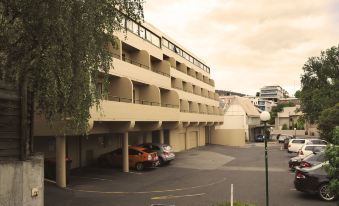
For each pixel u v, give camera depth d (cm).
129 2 1364
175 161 3634
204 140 6225
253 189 2044
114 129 2686
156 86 3438
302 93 5553
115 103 2403
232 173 2770
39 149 2580
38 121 2002
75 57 1242
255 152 4878
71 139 2873
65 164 2141
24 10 1130
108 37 1360
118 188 2114
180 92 4656
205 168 3112
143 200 1777
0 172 1025
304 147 2852
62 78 1205
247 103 8981
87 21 1205
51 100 1260
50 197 1803
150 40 3772
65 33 1147
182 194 1930
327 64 5506
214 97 6831
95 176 2550
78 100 1292
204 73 6384
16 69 1130
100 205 1664
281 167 3139
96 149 3192
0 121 1065
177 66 5066
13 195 1055
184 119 4356
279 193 1903
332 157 1018
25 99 1130
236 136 6488
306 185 1706
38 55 1155
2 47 1162
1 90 1078
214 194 1912
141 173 2762
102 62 1365
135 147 2983
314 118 5344
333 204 1614
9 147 1088
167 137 4416
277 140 7675
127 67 2962
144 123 3231
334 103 4809
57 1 1115
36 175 1132
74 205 1658
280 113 10325
